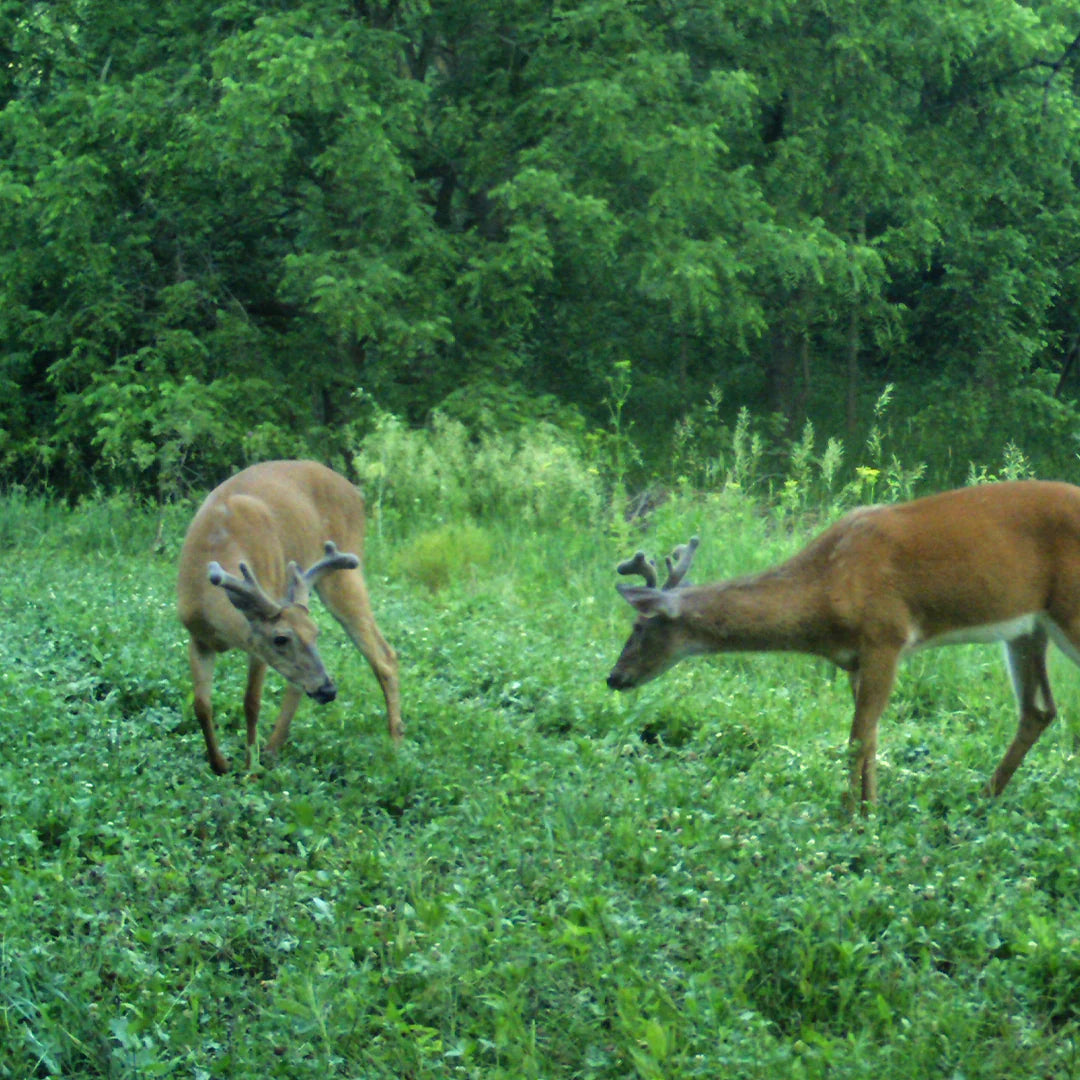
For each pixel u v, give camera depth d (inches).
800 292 916.0
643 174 792.3
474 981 223.8
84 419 840.9
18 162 844.6
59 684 399.9
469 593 564.1
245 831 296.0
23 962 224.7
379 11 846.5
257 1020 222.5
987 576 305.7
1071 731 387.2
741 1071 196.7
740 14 860.6
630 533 675.4
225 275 900.0
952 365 1016.2
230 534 345.1
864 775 311.6
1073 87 1073.5
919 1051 202.7
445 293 842.2
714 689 419.2
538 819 294.8
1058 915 254.7
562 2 829.8
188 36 833.5
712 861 265.4
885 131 895.7
